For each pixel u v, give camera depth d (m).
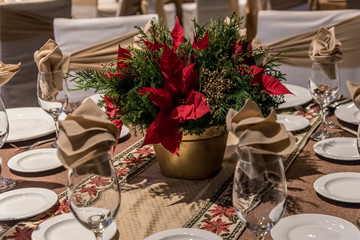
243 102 1.10
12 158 1.40
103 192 0.81
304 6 5.46
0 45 2.88
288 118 1.63
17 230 1.05
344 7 4.09
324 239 0.94
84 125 0.82
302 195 1.13
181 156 1.21
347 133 1.50
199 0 4.00
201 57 1.18
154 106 1.15
